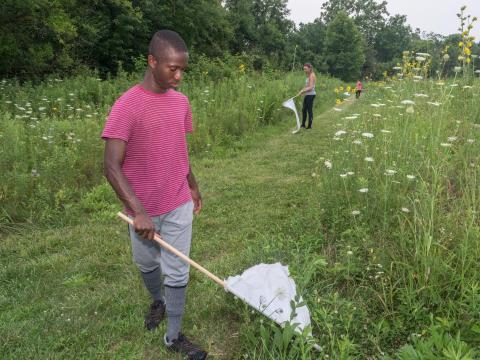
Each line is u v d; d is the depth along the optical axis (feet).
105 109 31.07
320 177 17.85
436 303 8.87
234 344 9.06
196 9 96.84
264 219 15.92
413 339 7.72
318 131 34.06
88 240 14.56
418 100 20.20
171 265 8.30
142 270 9.16
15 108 30.76
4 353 8.94
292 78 61.52
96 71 53.06
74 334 9.52
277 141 30.22
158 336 9.39
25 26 49.26
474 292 8.36
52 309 10.57
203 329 9.56
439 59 22.06
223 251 13.69
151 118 7.73
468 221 9.95
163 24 86.48
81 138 22.30
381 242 11.17
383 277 9.98
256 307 8.48
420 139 14.87
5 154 18.88
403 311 8.98
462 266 8.82
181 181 8.43
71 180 19.21
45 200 17.17
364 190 12.14
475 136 15.10
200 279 11.72
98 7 70.95
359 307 9.42
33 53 49.21
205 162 24.30
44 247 14.23
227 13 139.64
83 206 17.42
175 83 7.64
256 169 23.03
